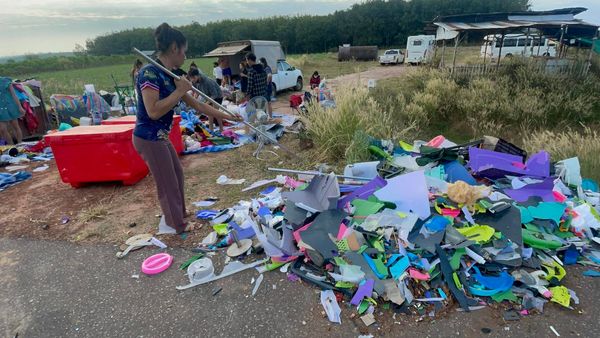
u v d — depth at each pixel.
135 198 4.24
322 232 2.79
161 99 2.79
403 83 12.82
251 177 4.70
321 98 8.39
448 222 2.79
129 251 3.07
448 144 4.68
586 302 2.26
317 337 2.10
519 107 8.48
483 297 2.31
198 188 4.41
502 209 2.86
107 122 5.60
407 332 2.10
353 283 2.41
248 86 7.70
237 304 2.39
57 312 2.41
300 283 2.55
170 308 2.39
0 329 2.29
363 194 3.37
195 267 2.70
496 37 16.30
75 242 3.29
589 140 5.37
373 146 4.79
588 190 3.62
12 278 2.79
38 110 8.29
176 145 5.73
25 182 5.07
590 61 11.24
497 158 3.91
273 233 2.95
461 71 12.45
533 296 2.28
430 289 2.37
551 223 2.83
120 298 2.51
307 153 5.47
